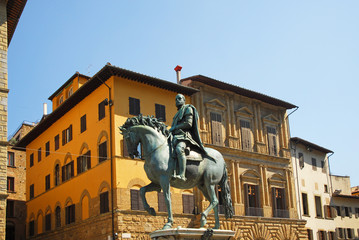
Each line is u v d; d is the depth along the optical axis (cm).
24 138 5166
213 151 1320
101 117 3875
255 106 4869
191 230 1127
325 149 5628
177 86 4097
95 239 3666
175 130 1268
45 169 4750
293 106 5172
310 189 5262
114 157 3616
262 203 4541
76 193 4072
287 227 4644
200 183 1303
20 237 5322
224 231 1193
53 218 4388
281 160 4897
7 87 2797
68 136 4394
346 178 6112
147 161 1214
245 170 4503
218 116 4478
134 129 1218
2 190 2628
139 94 3938
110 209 3569
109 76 3816
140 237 3547
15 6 2998
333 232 5456
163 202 3781
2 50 2836
